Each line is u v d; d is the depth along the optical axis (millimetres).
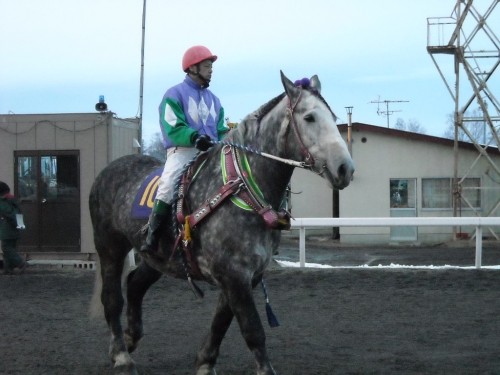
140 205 5703
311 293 10016
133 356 6555
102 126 12930
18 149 13141
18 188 13164
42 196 13070
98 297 6395
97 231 6324
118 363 5855
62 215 13031
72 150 12984
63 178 13062
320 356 6438
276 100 5059
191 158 5402
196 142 5137
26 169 13172
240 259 4852
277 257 16781
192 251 5152
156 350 6781
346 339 7172
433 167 22812
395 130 22672
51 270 12711
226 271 4879
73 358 6488
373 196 23047
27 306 9320
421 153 22828
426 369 5926
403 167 22891
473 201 22797
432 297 9617
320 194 24297
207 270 5121
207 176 5180
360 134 23000
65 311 8953
